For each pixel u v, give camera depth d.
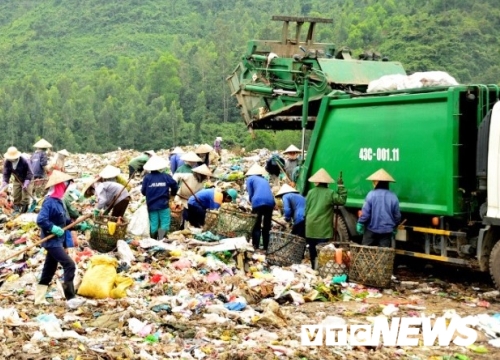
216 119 99.38
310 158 13.79
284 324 8.98
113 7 194.00
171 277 10.96
